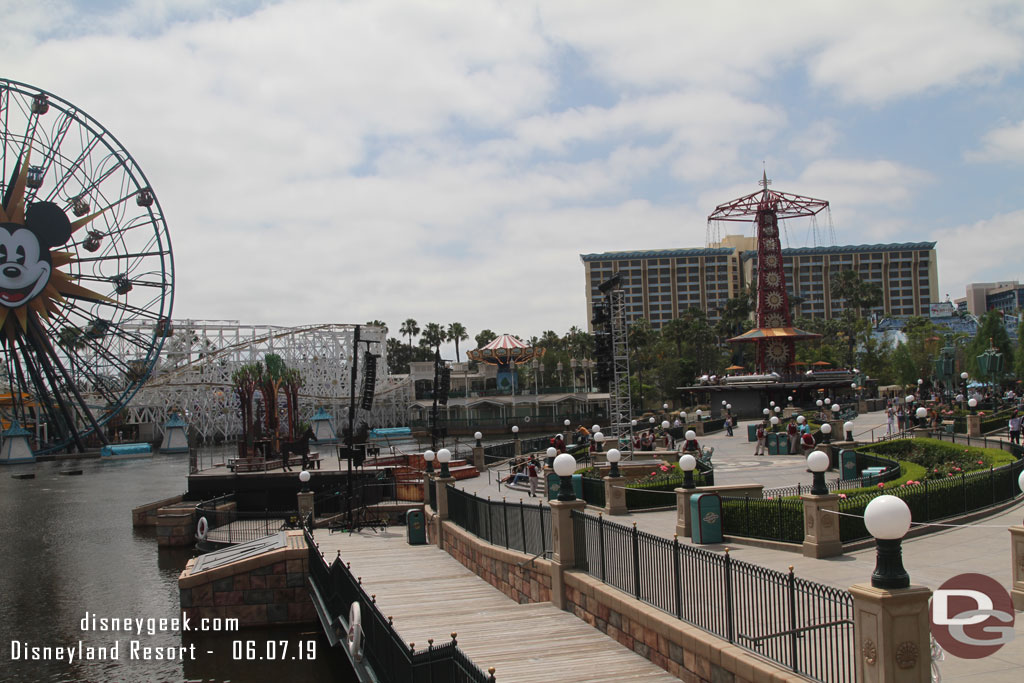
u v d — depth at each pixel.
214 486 51.78
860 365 134.25
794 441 48.12
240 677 25.39
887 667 8.42
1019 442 40.38
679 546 13.86
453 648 11.67
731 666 11.64
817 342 153.50
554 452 34.72
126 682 25.05
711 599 12.98
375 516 41.91
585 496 31.89
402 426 153.88
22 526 52.88
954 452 32.50
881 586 8.66
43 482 81.62
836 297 158.25
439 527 31.52
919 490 20.92
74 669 26.30
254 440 64.69
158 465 100.69
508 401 140.62
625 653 14.73
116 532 50.03
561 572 18.50
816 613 12.26
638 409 128.00
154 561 41.50
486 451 56.88
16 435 109.38
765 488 32.59
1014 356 93.50
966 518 21.70
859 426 65.56
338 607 22.23
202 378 134.38
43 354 102.31
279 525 44.62
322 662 26.59
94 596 34.91
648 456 41.84
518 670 13.83
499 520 24.12
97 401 129.50
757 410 94.38
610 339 50.03
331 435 119.50
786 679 10.44
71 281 99.50
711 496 21.52
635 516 27.83
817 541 18.56
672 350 149.75
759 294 99.50
